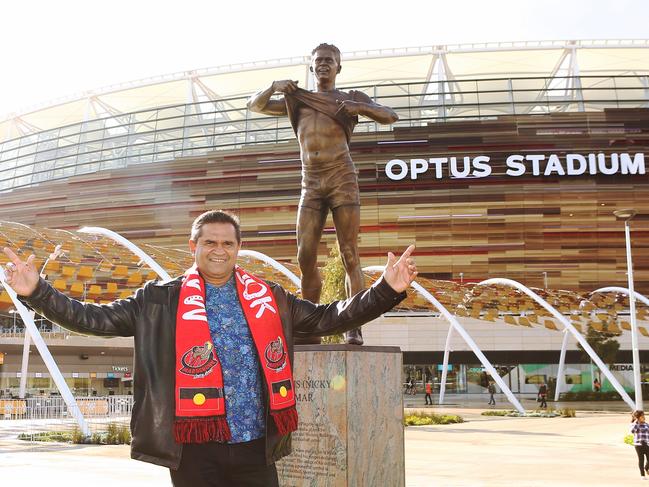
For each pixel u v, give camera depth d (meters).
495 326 55.19
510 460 15.16
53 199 64.75
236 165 60.00
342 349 6.55
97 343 45.62
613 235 56.31
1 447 18.06
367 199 57.22
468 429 25.03
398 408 7.04
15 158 71.06
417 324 55.28
